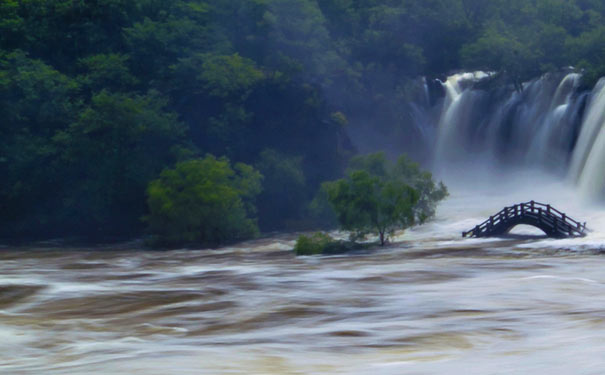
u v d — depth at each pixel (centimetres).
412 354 1197
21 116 7969
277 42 9138
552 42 9125
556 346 1221
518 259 3334
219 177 5928
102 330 1628
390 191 4550
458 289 2130
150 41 8981
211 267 3600
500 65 9312
